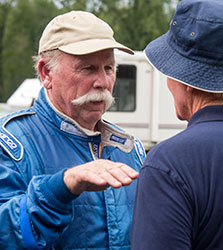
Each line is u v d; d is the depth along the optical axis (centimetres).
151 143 915
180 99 161
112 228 191
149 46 171
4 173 177
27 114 200
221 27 148
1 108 1006
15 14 3475
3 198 173
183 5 155
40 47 202
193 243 142
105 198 194
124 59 894
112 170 147
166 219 139
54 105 201
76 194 161
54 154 192
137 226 143
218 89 148
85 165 155
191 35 152
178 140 148
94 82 194
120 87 903
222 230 140
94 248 188
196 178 142
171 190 141
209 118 152
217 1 154
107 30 198
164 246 137
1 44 3500
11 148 184
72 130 198
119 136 205
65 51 189
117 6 2286
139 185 147
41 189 162
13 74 3459
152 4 2158
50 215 161
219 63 150
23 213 162
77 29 193
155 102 903
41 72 203
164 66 158
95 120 200
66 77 193
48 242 162
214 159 144
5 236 162
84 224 187
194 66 152
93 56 192
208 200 141
